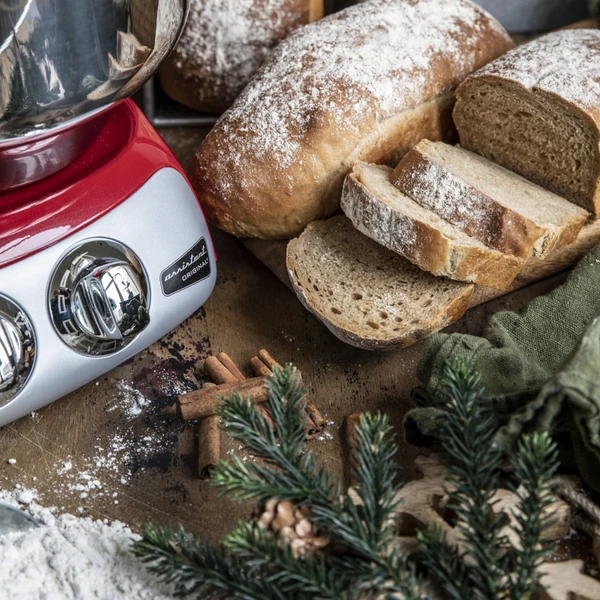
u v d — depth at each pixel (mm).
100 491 916
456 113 1267
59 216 874
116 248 918
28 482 924
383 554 693
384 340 1013
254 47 1382
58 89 769
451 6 1335
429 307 1062
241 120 1186
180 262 996
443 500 845
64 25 734
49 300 876
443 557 702
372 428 766
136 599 787
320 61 1210
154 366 1062
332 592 666
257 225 1184
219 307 1152
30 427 982
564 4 1652
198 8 1345
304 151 1145
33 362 887
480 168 1235
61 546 830
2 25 701
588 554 831
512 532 800
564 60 1194
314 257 1161
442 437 771
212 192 1172
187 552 731
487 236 1072
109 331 917
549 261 1165
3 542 839
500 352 932
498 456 750
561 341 1012
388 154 1252
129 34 794
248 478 735
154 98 1512
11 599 778
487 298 1156
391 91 1198
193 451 962
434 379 919
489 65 1243
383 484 727
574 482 860
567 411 807
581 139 1131
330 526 715
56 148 883
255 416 782
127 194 930
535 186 1218
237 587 693
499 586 683
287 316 1139
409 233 1053
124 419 997
